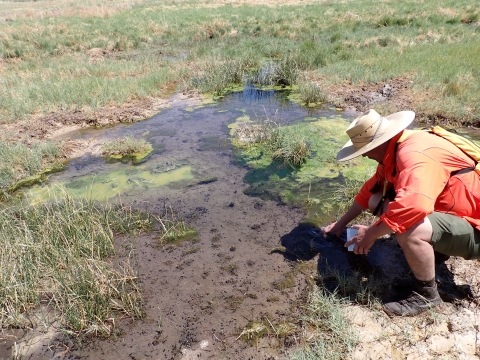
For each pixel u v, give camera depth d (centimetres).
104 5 2173
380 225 231
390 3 1628
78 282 273
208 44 1172
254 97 721
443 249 232
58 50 1130
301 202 382
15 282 276
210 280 289
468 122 541
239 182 427
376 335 232
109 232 337
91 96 706
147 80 788
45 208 380
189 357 232
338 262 296
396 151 236
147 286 287
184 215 372
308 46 984
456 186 222
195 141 536
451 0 1611
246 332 245
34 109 664
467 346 220
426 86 655
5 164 471
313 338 237
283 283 281
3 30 1296
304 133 532
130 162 489
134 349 240
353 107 630
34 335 254
